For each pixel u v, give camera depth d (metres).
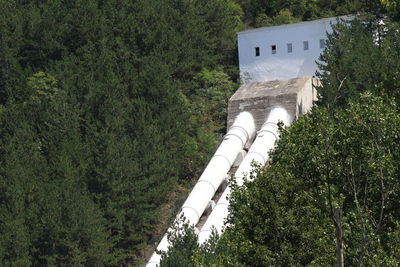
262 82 90.06
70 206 61.28
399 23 83.94
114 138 69.81
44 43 89.25
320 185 28.09
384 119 26.98
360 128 27.28
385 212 28.33
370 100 27.55
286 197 30.55
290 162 28.33
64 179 64.88
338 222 24.02
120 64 83.50
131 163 68.00
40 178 64.94
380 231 28.31
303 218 30.05
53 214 60.94
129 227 66.12
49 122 73.31
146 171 69.50
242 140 80.38
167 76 82.88
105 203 66.38
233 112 85.62
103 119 73.56
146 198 67.75
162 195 69.12
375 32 84.75
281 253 29.81
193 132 83.25
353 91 63.78
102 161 67.19
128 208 67.38
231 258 30.34
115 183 66.06
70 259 60.53
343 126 27.61
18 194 61.44
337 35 79.25
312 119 28.38
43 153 70.75
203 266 32.16
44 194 63.47
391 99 27.55
